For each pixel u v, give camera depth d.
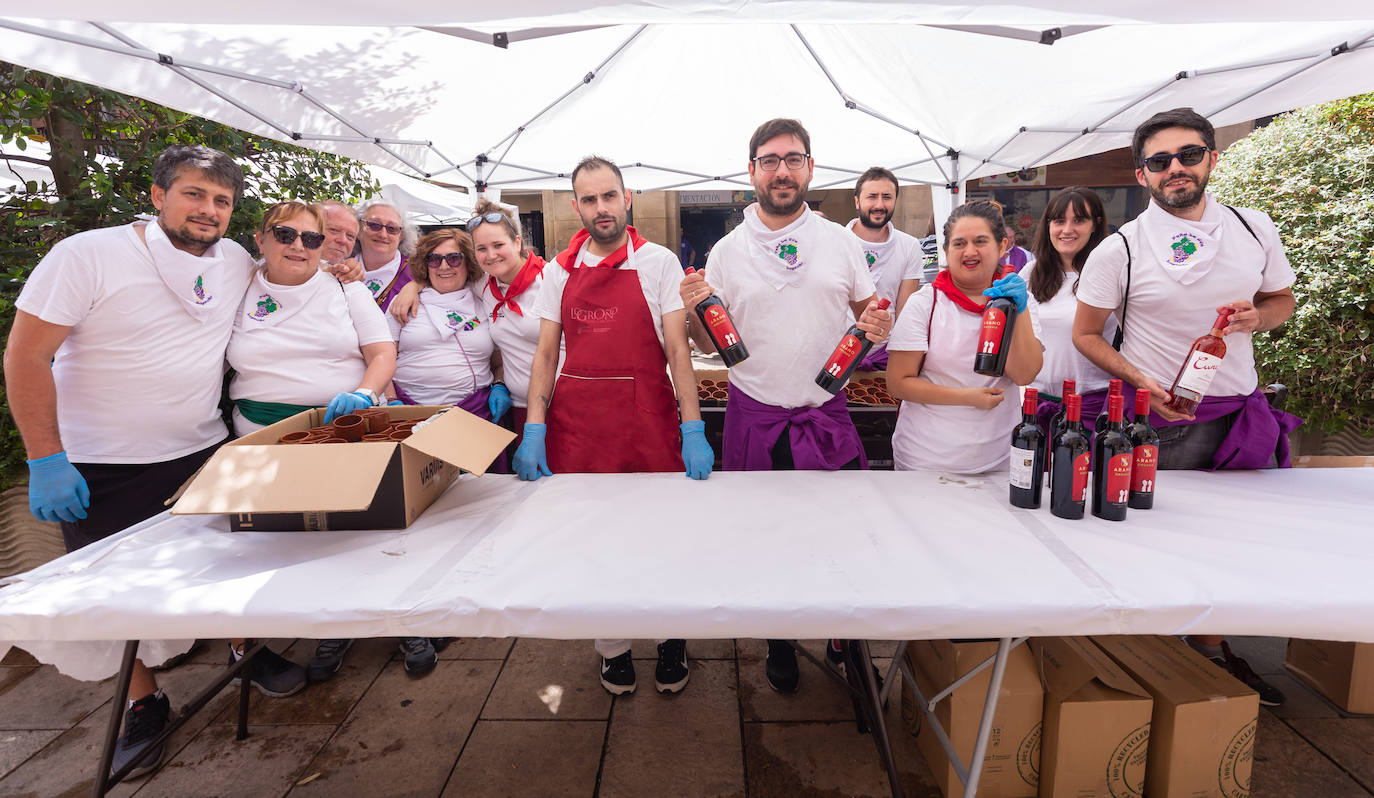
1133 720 1.74
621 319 2.34
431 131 3.99
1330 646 2.23
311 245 2.23
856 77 3.83
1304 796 1.86
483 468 1.73
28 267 2.84
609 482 2.09
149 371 2.06
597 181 2.19
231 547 1.61
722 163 4.99
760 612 1.28
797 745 2.10
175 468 2.19
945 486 1.98
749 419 2.37
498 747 2.12
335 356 2.40
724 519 1.75
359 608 1.31
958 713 1.79
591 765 2.04
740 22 1.88
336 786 1.97
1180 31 2.78
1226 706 1.72
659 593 1.34
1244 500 1.80
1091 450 1.97
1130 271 2.12
